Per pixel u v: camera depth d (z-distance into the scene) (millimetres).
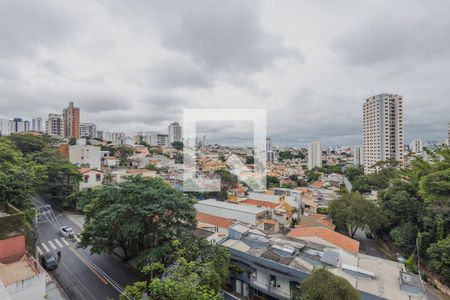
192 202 15250
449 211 18750
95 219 13805
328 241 15266
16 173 14961
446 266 15438
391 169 43562
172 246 12406
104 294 12250
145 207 12719
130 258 15953
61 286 12938
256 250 13516
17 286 8945
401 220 22375
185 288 7227
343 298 8445
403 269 11930
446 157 21422
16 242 11266
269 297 12250
